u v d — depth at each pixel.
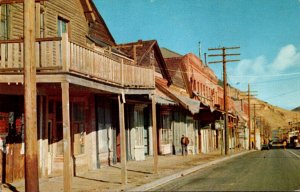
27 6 11.32
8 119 14.76
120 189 13.77
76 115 19.12
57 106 17.83
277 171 20.64
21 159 15.38
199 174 19.78
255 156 39.62
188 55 41.53
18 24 15.66
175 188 14.43
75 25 20.31
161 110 31.55
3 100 14.52
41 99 16.31
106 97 21.84
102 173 18.81
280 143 93.44
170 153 33.47
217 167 24.23
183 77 40.53
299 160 31.00
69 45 12.65
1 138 14.30
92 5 21.30
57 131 17.83
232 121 64.12
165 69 34.28
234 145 63.34
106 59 15.62
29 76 11.20
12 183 14.61
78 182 15.71
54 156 17.45
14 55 13.09
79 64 13.28
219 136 56.56
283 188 13.74
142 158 26.55
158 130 31.42
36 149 11.21
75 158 18.22
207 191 13.30
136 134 26.52
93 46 21.25
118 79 16.59
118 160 24.03
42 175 16.28
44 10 17.25
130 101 24.70
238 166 24.72
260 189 13.55
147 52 30.02
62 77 12.32
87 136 19.77
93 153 20.28
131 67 17.81
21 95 15.48
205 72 49.84
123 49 30.62
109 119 22.73
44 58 12.67
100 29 23.97
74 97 19.05
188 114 38.28
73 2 20.12
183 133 37.19
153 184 15.48
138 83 18.22
